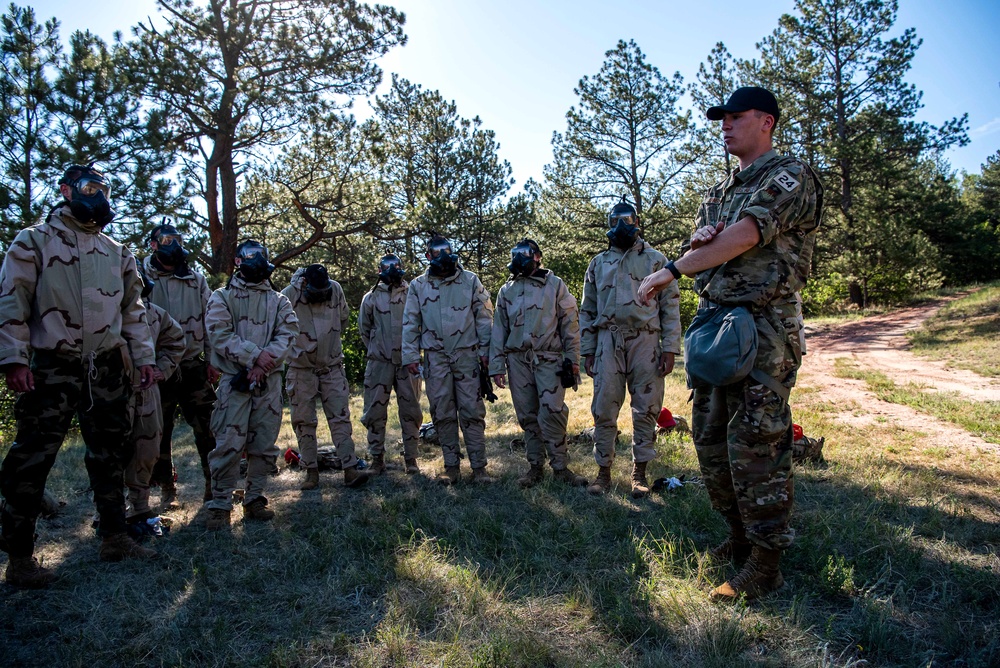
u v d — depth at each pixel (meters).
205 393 5.04
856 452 5.68
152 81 13.81
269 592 3.33
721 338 2.92
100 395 3.64
